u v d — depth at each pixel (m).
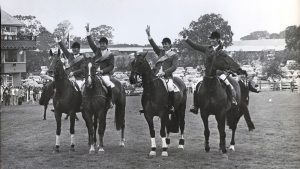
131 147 12.50
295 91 45.16
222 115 10.91
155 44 12.25
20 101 34.47
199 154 11.27
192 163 10.17
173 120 12.21
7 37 46.44
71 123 11.96
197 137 14.28
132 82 10.95
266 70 57.66
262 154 11.20
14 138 14.66
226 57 10.86
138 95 43.53
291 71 57.78
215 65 10.81
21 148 12.58
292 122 18.23
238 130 15.94
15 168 9.98
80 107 12.23
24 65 47.84
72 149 11.98
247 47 106.88
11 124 19.06
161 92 11.12
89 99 11.47
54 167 9.98
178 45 52.34
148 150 11.98
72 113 11.91
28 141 13.95
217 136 14.52
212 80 10.85
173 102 11.62
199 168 9.68
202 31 47.75
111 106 12.01
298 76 47.09
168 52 11.80
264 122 18.36
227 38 48.28
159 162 10.33
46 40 65.00
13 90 34.53
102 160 10.64
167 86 11.46
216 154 11.24
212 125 17.64
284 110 23.83
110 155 11.27
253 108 25.38
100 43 12.45
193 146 12.52
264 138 13.94
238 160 10.48
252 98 34.44
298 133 15.00
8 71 45.81
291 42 59.69
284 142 13.09
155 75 11.27
